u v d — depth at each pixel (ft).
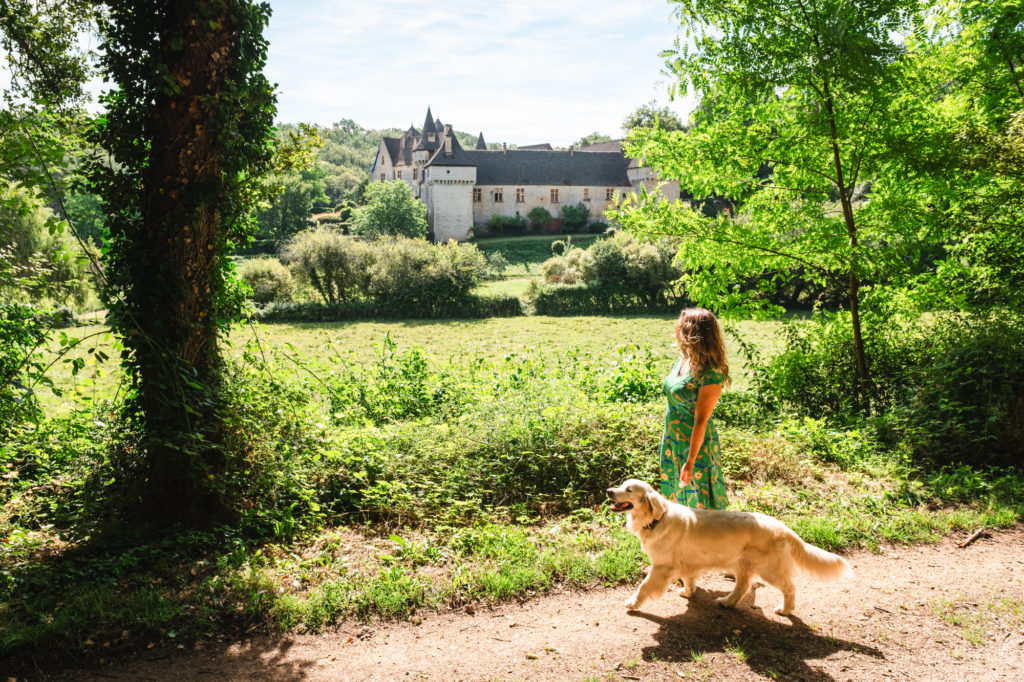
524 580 15.89
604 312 147.84
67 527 20.06
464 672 12.16
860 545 18.70
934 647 13.05
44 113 23.43
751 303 37.63
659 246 146.82
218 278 21.25
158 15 19.35
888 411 30.45
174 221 19.67
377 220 286.87
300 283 153.69
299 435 25.40
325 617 14.29
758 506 20.86
